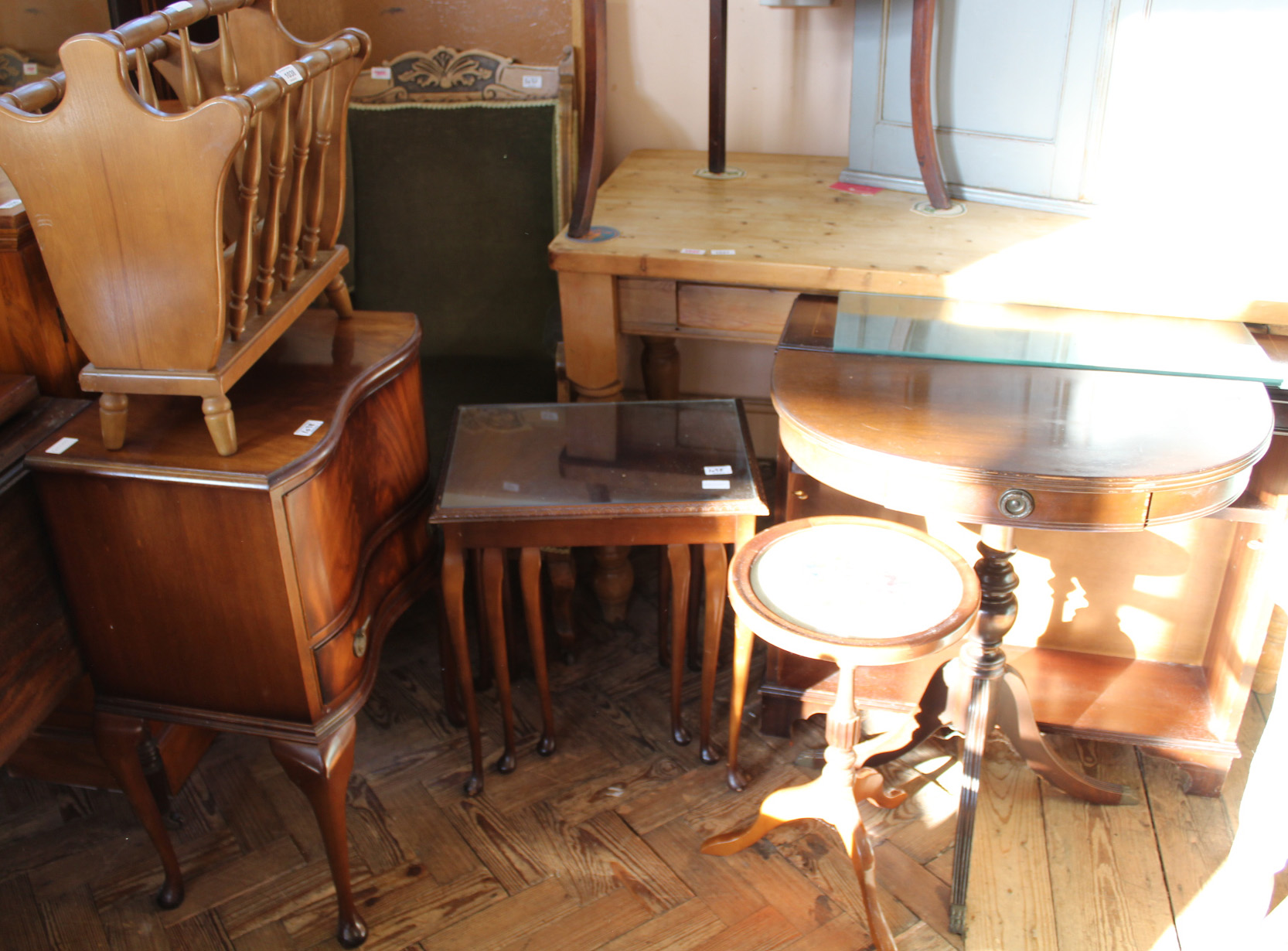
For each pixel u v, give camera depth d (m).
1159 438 1.59
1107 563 2.12
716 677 2.41
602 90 2.10
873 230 2.20
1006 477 1.51
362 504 1.77
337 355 1.83
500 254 2.67
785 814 1.83
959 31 2.21
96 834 2.03
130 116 1.27
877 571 1.68
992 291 1.98
